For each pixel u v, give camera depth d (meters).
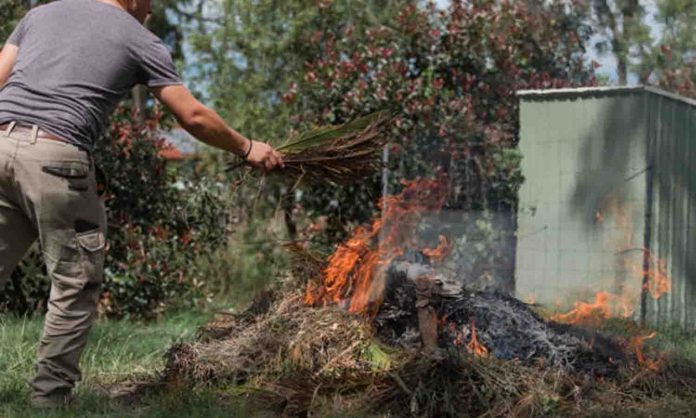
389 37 11.22
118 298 10.00
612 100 9.98
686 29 12.76
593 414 4.57
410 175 10.49
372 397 4.70
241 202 12.13
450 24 11.14
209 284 11.95
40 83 4.59
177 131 13.84
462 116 10.63
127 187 10.20
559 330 5.58
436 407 4.57
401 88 10.69
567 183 10.27
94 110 4.62
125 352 6.68
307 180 5.28
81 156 4.57
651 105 9.73
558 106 10.39
